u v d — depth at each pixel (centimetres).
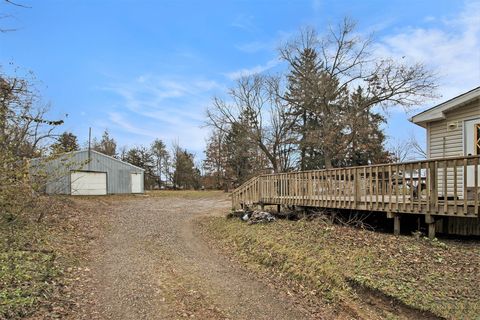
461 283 535
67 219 1291
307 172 1173
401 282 556
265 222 1191
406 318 480
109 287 621
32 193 852
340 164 3516
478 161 693
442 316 454
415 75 2458
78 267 724
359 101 2806
